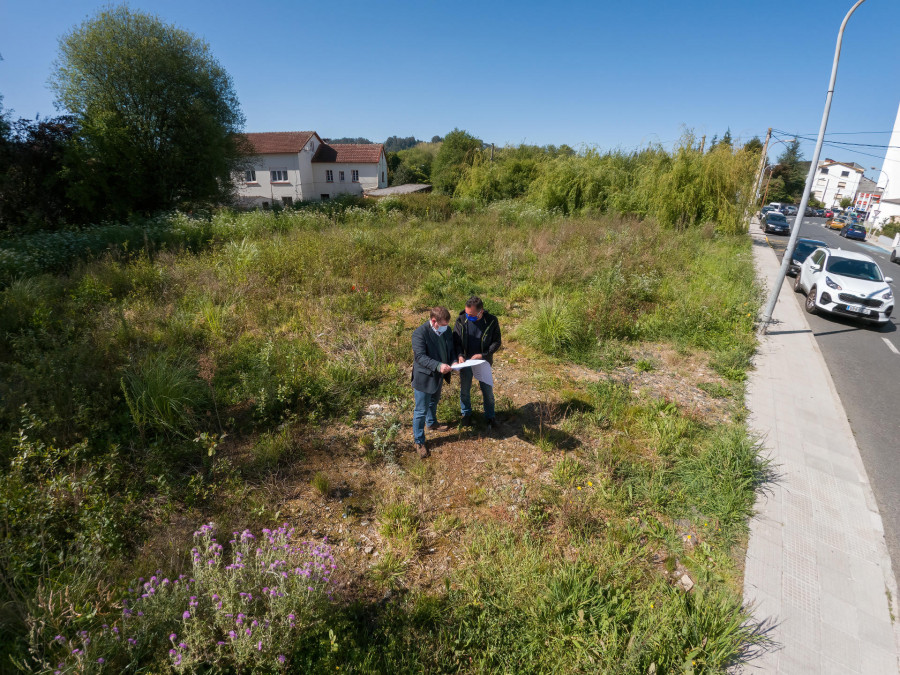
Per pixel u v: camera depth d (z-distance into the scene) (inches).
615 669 106.0
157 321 292.2
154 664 98.2
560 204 1030.4
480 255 539.8
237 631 103.3
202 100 841.5
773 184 2952.8
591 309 340.5
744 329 360.8
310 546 135.5
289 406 215.6
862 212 2326.5
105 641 97.6
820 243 676.1
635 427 216.1
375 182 1822.1
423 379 178.1
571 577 128.6
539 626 117.5
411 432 204.1
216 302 343.3
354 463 182.5
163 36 786.8
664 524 160.9
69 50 722.2
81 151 699.4
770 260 751.1
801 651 120.3
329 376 235.0
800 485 187.8
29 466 152.2
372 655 109.4
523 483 175.8
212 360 256.2
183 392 201.9
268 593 110.4
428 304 375.6
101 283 351.9
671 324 350.9
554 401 236.2
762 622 127.6
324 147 1875.0
